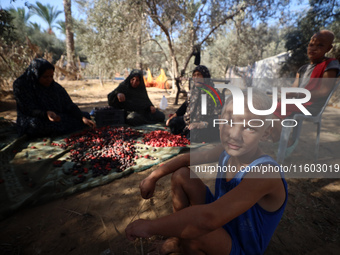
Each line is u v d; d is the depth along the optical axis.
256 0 8.04
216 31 8.80
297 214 2.02
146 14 8.30
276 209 1.10
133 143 3.67
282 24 9.07
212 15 8.15
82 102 8.41
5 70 7.83
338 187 2.40
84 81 14.38
